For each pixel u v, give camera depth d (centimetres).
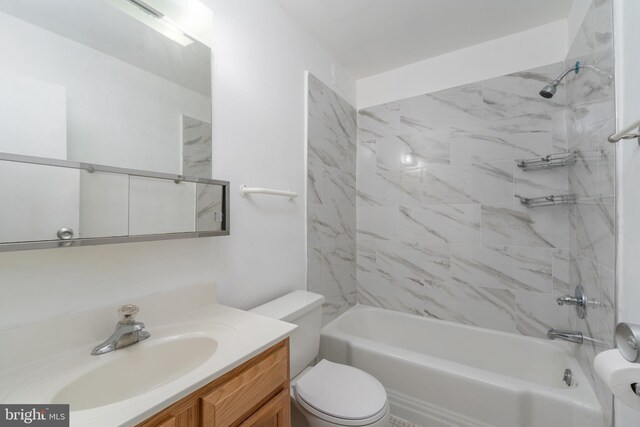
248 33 135
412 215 214
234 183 127
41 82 72
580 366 142
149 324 94
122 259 89
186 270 108
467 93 193
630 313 89
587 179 130
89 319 81
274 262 150
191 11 108
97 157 82
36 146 71
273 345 86
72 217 76
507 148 181
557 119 166
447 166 200
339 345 172
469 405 132
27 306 71
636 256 86
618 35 95
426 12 159
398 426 146
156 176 94
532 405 120
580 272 142
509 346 175
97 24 83
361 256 234
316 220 184
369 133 232
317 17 165
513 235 179
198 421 65
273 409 85
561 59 165
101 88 84
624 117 92
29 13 70
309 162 176
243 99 132
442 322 197
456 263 198
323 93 191
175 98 103
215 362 71
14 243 64
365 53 201
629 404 56
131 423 52
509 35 180
